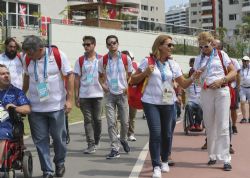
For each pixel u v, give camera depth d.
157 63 7.85
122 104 9.78
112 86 9.60
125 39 33.59
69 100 7.78
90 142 10.26
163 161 8.31
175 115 8.22
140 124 15.85
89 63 10.05
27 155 7.57
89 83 10.04
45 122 7.78
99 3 35.22
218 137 8.52
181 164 9.01
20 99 7.55
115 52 9.69
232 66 8.43
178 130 14.16
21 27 29.52
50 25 27.95
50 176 7.79
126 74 9.70
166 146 8.19
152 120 7.73
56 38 28.14
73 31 29.20
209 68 8.39
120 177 8.05
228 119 8.48
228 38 55.84
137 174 8.20
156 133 7.73
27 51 7.48
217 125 8.52
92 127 10.29
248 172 8.28
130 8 79.50
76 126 15.23
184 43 39.72
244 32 68.12
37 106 7.70
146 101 7.78
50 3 40.88
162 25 39.47
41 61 7.61
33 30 29.86
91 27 30.50
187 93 13.52
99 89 10.12
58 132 7.79
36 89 7.65
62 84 7.79
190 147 11.03
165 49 7.82
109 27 34.53
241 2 108.31
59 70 7.72
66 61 7.75
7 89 7.59
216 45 8.48
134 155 9.98
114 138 9.70
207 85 8.43
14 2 38.12
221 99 8.39
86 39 10.02
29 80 7.76
